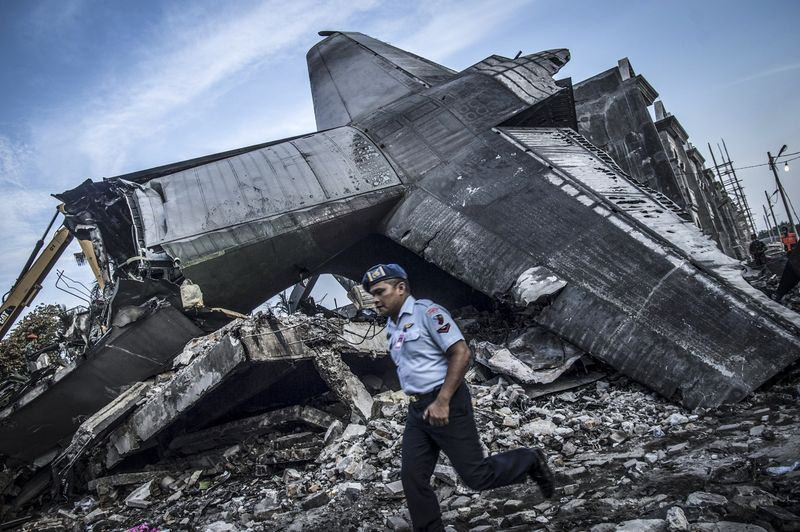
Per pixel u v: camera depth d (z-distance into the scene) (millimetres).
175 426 7289
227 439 6750
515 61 13242
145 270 8812
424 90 13297
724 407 5656
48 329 12336
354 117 14180
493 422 5754
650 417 5805
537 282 7871
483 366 7953
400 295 2799
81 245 10000
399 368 2756
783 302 8898
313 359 6891
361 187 10578
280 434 6387
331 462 5520
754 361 5957
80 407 7570
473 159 10336
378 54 16312
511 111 11172
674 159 22281
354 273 13297
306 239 10125
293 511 4543
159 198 9844
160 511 5699
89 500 6617
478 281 8805
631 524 2787
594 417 5703
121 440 6859
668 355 6488
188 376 6320
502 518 3326
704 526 2623
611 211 8234
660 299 6941
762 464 3408
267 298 10516
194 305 7969
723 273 7012
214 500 5496
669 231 7938
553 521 3156
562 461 4457
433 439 2672
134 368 7844
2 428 7090
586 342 7211
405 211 10414
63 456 6605
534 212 8805
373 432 5555
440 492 4074
